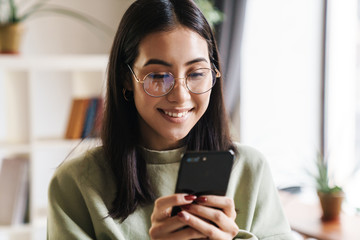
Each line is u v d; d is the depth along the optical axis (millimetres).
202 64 948
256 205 1188
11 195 2512
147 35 929
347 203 2275
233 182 1162
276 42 2992
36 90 3174
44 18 3213
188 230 920
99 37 3354
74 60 2619
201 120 1120
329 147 2662
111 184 1062
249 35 3066
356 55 2672
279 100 3008
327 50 2725
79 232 1024
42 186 3246
